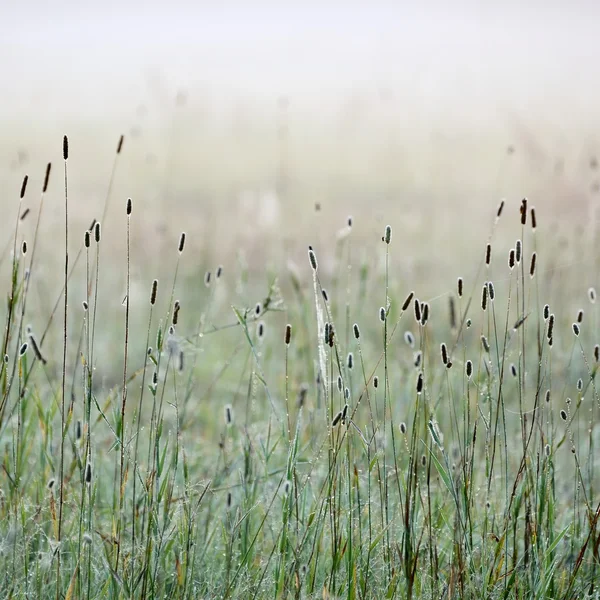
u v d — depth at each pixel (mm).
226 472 6723
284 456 7082
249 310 6207
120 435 5527
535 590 5426
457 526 5520
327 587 5238
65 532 5855
